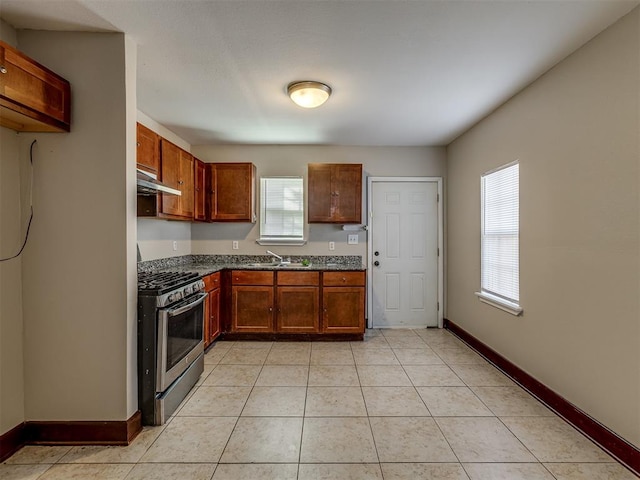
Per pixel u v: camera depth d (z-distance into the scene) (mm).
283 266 3988
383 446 1932
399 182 4395
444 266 4383
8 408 1865
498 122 3076
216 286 3633
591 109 2002
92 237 1960
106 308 1968
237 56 2211
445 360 3246
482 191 3402
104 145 1960
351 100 2908
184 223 4168
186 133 3848
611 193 1873
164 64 2312
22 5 1706
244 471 1729
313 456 1846
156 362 2117
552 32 1930
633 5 1695
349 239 4395
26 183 1933
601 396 1944
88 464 1781
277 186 4402
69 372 1959
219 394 2551
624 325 1802
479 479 1675
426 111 3160
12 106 1586
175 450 1896
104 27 1904
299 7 1730
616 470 1739
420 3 1696
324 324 3785
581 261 2094
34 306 1949
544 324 2443
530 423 2168
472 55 2188
